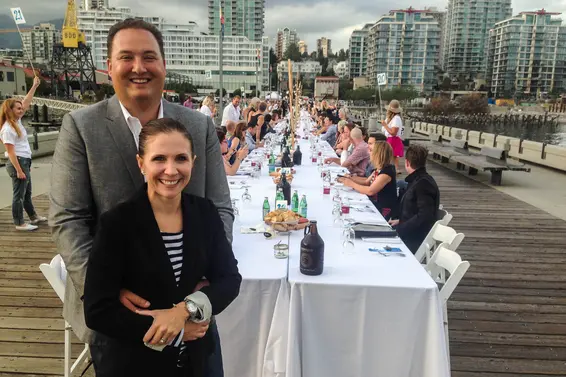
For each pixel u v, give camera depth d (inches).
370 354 85.1
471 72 5339.6
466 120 2763.3
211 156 68.4
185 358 54.6
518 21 4628.4
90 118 57.8
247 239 111.5
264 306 87.0
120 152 58.6
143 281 50.7
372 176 178.5
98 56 3804.1
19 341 115.8
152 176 50.9
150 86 59.0
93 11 3762.3
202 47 3703.3
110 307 48.0
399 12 4092.0
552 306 142.2
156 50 59.1
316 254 86.8
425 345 83.7
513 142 482.0
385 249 104.1
